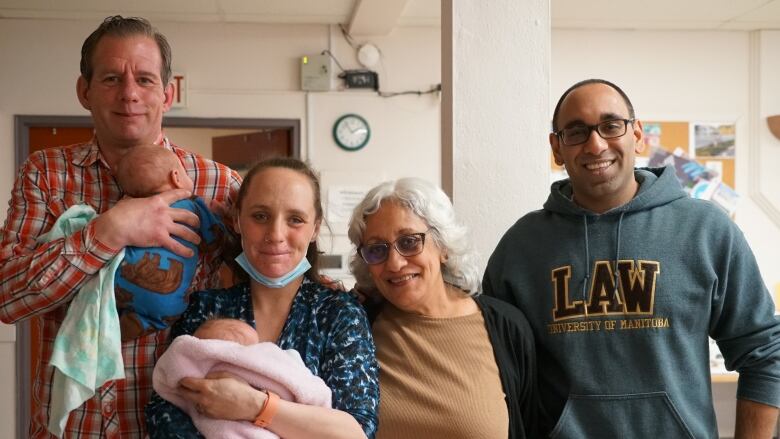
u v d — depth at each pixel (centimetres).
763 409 160
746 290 162
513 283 178
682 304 161
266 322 146
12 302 138
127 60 150
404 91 436
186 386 126
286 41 427
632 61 450
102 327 135
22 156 409
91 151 158
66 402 133
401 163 437
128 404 148
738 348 165
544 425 171
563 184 187
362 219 161
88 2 380
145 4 384
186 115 419
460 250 165
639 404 159
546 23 212
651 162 449
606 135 164
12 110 407
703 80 452
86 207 150
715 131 451
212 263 162
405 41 436
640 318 161
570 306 167
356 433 126
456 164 209
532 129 211
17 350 408
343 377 135
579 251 171
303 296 148
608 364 162
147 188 149
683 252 163
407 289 157
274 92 426
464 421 150
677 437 157
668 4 399
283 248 141
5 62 406
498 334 164
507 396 160
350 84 427
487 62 210
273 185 141
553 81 447
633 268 164
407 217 156
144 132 155
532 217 186
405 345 160
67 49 410
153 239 141
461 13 209
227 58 422
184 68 419
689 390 159
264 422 123
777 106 452
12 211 151
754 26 443
